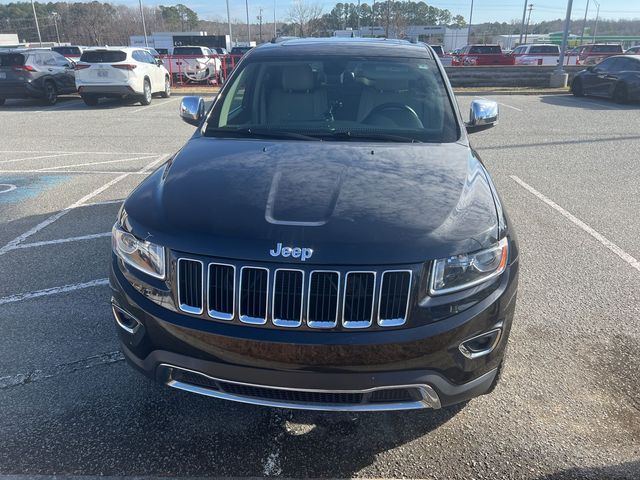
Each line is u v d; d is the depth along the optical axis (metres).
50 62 16.64
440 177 2.73
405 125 3.48
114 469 2.43
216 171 2.78
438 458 2.51
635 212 5.96
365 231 2.22
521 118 13.17
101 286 4.15
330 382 2.19
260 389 2.28
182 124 12.41
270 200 2.44
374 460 2.50
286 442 2.61
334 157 2.95
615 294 4.06
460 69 20.94
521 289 4.14
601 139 10.27
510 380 3.06
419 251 2.18
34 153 9.22
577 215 5.86
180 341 2.28
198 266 2.23
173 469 2.44
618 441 2.60
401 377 2.19
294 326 2.16
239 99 3.75
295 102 3.67
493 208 2.55
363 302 2.15
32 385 3.00
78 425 2.70
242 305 2.19
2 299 3.93
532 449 2.55
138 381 3.04
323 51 3.98
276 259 2.15
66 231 5.30
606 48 30.14
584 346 3.39
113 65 15.20
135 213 2.53
